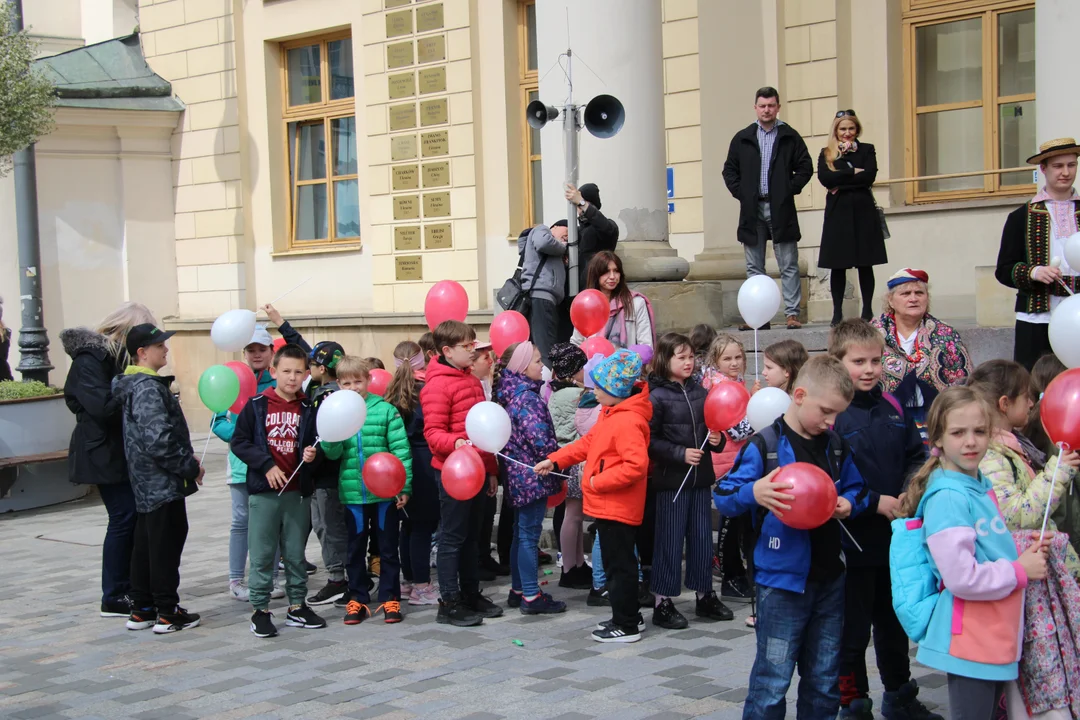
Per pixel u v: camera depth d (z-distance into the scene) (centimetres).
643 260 951
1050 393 399
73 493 1202
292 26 1593
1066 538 393
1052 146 637
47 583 818
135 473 666
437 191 1459
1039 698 375
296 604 679
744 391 588
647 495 686
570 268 863
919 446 489
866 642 475
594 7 929
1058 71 842
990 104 1145
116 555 714
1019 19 1127
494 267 1430
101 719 521
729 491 437
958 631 369
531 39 1412
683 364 645
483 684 549
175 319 1712
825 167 895
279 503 658
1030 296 652
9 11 1293
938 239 1141
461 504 666
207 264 1692
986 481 392
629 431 593
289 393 661
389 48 1492
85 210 1667
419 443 722
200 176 1692
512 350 703
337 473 687
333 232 1616
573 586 750
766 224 977
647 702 510
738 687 527
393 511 691
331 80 1600
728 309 1150
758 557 436
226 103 1656
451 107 1440
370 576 784
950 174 1148
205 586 795
